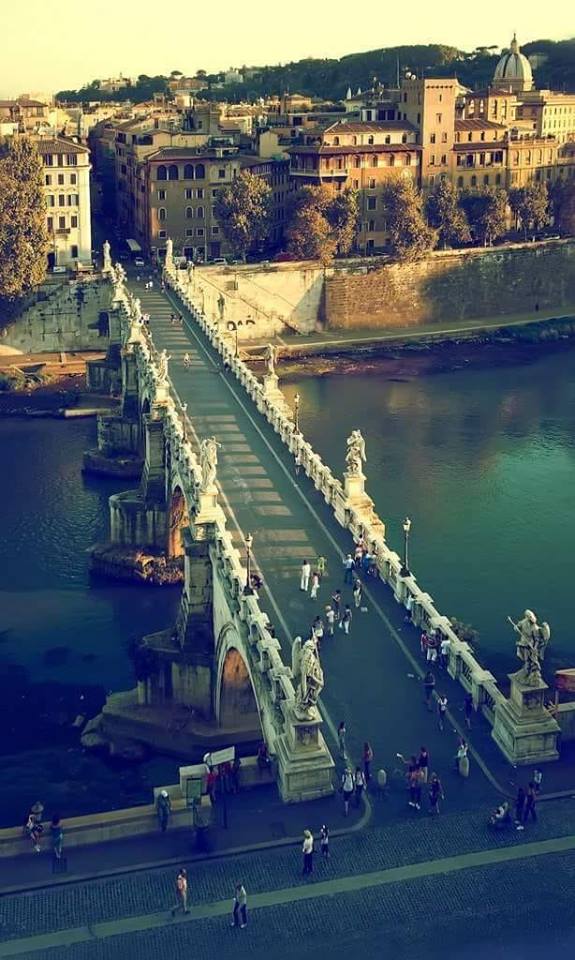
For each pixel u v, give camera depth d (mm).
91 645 97062
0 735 83625
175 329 152250
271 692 59438
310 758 55125
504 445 147625
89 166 199375
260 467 95938
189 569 81250
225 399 117375
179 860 51938
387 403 168500
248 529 82500
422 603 68562
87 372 169250
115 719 83000
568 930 47344
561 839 52312
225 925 48000
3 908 49312
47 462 140500
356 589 71938
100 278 185250
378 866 51000
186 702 82750
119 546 110875
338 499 84938
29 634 98562
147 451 110062
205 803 54062
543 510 124688
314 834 52938
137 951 46781
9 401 165875
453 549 114750
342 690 62969
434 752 58156
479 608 102625
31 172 179000
